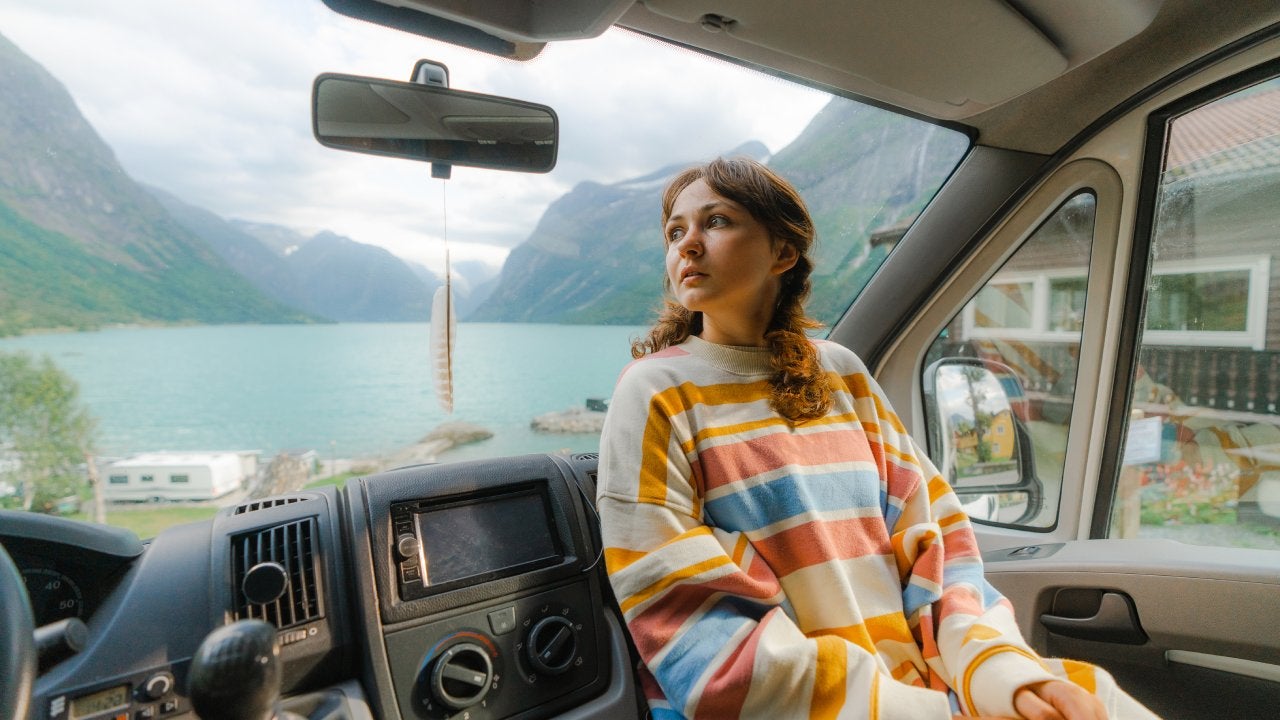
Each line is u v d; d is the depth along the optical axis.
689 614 0.89
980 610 0.96
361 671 1.07
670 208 1.15
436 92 1.19
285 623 1.03
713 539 0.91
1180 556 1.48
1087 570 1.56
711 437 1.00
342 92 1.17
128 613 0.96
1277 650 1.32
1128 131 1.77
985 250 2.03
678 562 0.88
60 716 0.87
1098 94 1.72
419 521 1.15
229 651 0.67
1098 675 0.87
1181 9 1.44
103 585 1.00
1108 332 1.89
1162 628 1.46
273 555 1.06
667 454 0.97
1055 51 1.38
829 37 1.32
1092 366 1.92
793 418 1.07
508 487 1.25
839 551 0.98
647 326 1.29
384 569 1.08
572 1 1.05
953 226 1.99
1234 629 1.37
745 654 0.83
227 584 1.02
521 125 1.28
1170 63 1.60
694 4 1.20
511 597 1.14
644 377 1.06
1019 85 1.52
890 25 1.27
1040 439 2.05
